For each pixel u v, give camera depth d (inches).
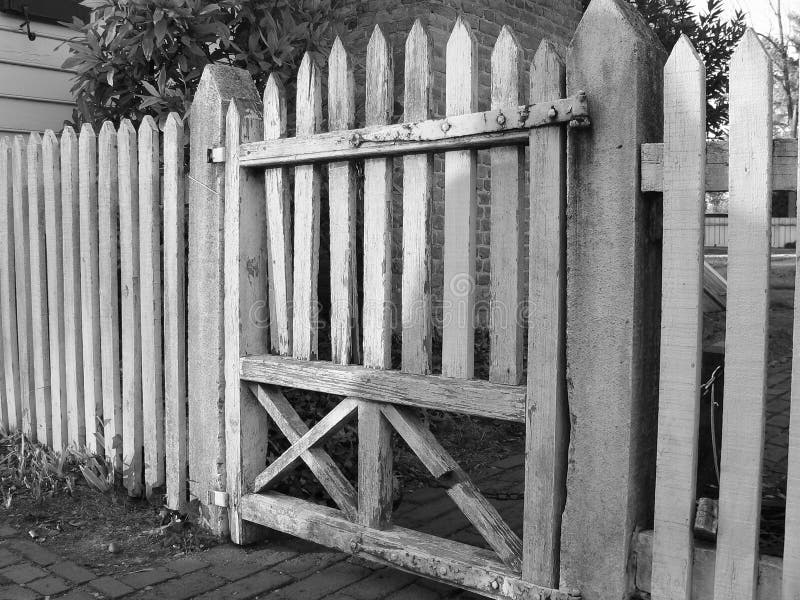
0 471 169.0
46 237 173.9
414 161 111.7
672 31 313.6
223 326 135.3
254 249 134.2
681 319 88.0
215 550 133.6
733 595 85.6
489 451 190.1
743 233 83.4
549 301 97.0
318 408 163.2
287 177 130.8
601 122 92.2
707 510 89.5
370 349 118.4
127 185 150.3
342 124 120.3
